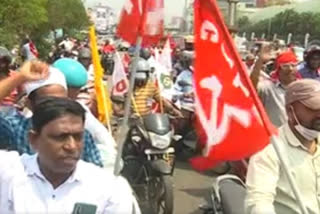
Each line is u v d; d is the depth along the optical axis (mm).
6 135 3648
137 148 7109
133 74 4207
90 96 6578
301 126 3326
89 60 9688
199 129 3375
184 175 8875
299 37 42406
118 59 7973
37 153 2580
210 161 3379
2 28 24953
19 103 3955
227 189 4379
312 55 8305
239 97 3279
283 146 3395
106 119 6285
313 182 3375
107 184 2582
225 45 3301
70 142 2461
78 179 2545
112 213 2570
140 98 7945
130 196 2637
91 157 3668
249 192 3279
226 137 3303
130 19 4535
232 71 3289
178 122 9789
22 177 2539
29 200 2510
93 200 2541
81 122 2504
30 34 34625
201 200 7449
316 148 3455
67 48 31547
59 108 2459
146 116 7258
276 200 3354
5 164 2594
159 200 6637
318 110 3266
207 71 3344
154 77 8500
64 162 2467
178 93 10156
